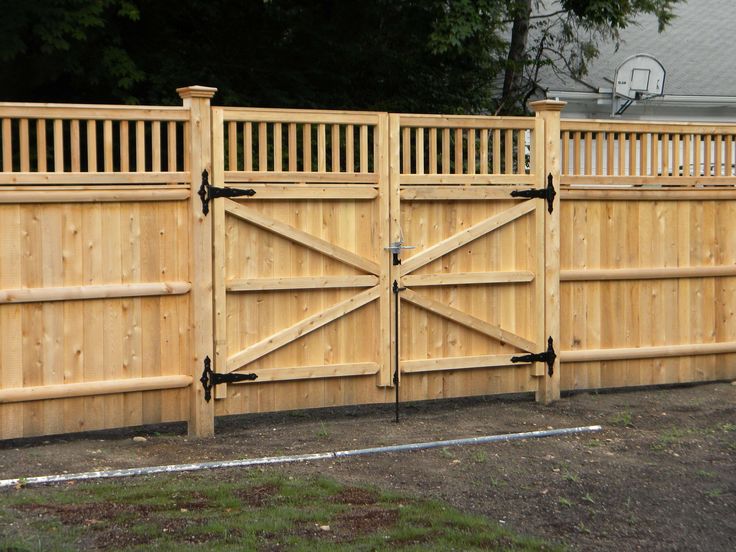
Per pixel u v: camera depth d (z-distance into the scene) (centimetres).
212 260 831
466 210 930
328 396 886
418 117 904
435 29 1562
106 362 805
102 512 610
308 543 562
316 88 1694
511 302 952
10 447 791
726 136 1045
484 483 700
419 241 912
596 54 1883
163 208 820
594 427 864
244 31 1645
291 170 862
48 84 1498
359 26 1655
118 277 805
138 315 816
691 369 1039
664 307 1022
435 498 662
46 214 782
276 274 860
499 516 636
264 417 916
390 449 779
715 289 1044
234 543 559
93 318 800
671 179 1020
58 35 1294
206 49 1612
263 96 1599
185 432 858
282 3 1627
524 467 743
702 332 1040
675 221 1023
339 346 888
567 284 981
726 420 898
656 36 2150
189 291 827
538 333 958
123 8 1359
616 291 1002
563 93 1875
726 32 2212
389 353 899
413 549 558
